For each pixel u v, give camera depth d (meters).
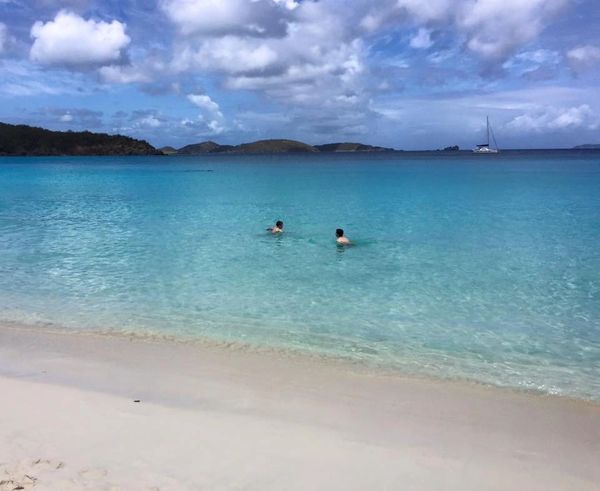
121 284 12.30
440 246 16.72
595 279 12.67
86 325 9.51
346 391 6.77
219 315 10.09
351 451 5.23
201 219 23.12
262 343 8.62
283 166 86.62
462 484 4.72
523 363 7.86
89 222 22.30
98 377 7.14
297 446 5.30
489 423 5.96
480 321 9.78
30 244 17.30
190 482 4.58
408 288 11.95
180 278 12.84
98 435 5.42
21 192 37.88
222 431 5.58
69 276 13.05
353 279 12.74
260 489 4.52
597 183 40.41
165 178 54.94
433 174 55.88
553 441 5.57
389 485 4.66
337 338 8.87
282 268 13.87
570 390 6.93
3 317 9.94
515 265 14.12
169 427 5.64
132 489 4.44
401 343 8.66
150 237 18.59
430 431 5.73
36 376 7.16
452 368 7.64
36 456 4.96
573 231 19.36
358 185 41.91
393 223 21.53
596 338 8.93
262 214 24.58
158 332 9.13
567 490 4.68
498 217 22.97
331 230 19.95
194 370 7.44
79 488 4.43
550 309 10.49
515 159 106.56
